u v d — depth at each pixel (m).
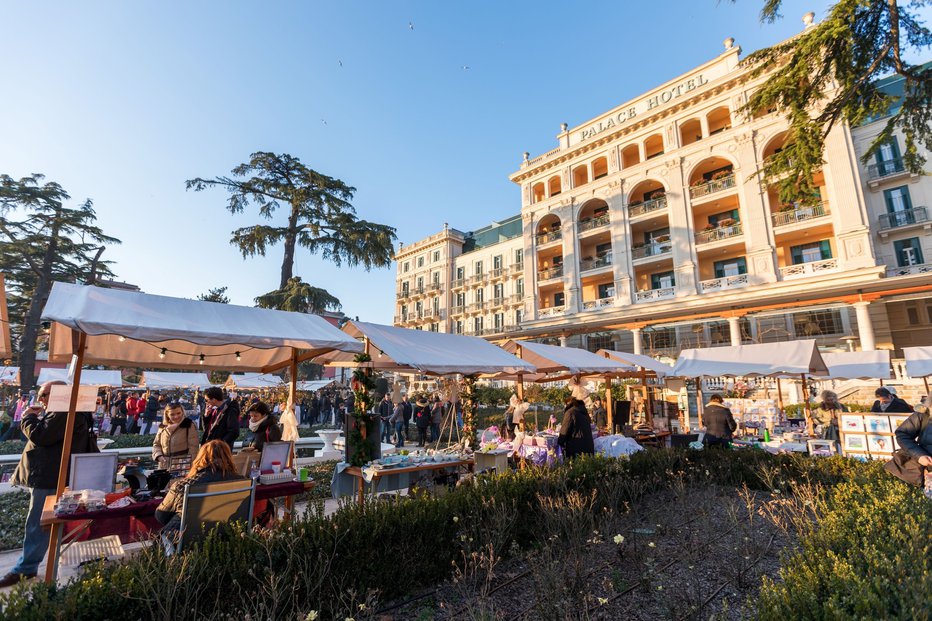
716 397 8.59
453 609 3.38
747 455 7.20
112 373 19.28
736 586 3.58
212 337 4.68
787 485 6.35
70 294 4.42
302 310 19.89
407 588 3.67
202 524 3.41
